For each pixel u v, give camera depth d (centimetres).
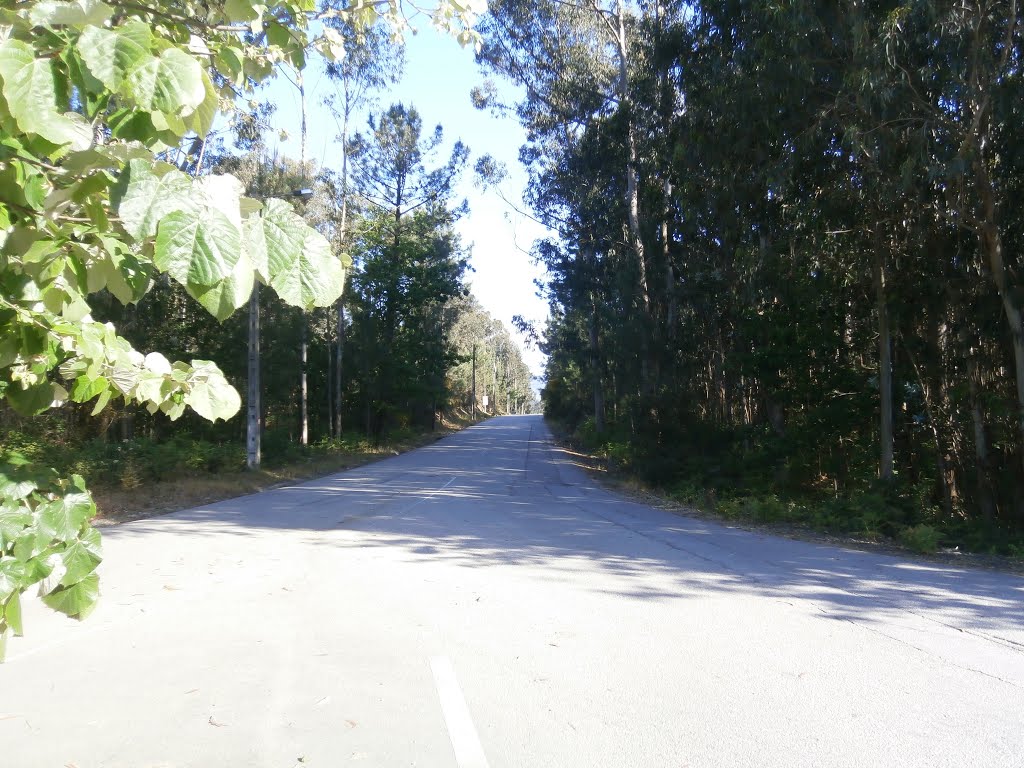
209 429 2994
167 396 301
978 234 1581
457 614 711
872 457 2081
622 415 3316
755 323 2136
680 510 1759
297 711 475
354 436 3953
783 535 1334
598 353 3734
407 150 4044
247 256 250
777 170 1566
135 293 279
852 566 1008
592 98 2822
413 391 4459
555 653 595
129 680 528
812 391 2094
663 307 2873
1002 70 1304
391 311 4234
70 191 247
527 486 2334
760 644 624
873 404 2039
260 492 2008
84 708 478
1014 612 747
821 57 1512
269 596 779
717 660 582
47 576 265
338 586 827
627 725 460
